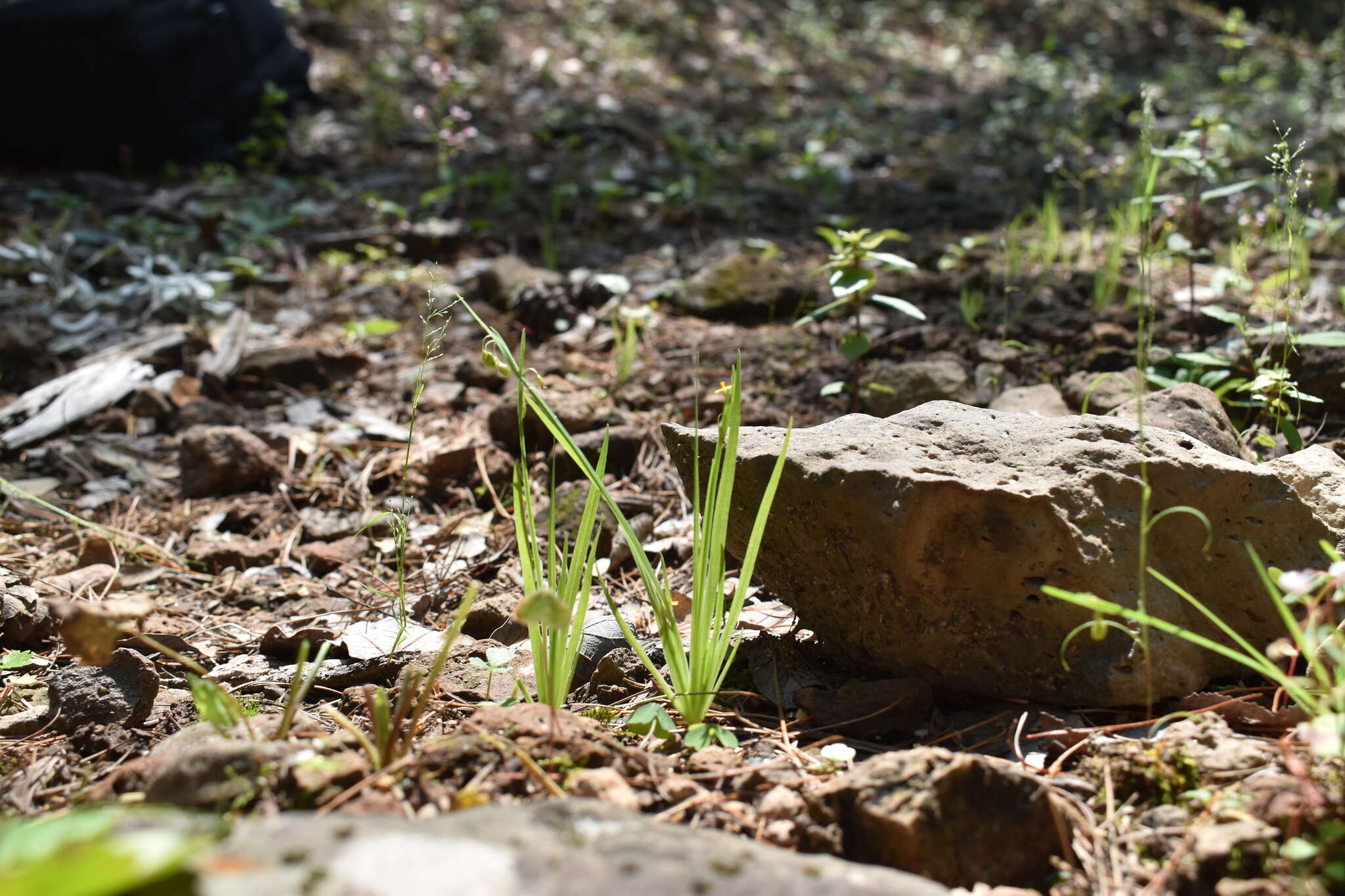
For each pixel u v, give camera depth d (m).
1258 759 2.04
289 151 8.30
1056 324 4.79
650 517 3.59
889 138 9.88
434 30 11.91
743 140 9.49
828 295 5.48
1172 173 6.00
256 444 4.13
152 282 5.52
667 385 4.67
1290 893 1.69
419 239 6.38
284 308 5.70
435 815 1.89
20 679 2.80
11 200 6.88
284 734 2.16
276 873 1.44
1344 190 7.04
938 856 1.86
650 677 2.73
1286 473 2.76
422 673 2.73
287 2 11.18
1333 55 14.34
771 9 14.92
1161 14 16.56
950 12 16.17
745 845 1.71
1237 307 4.57
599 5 13.39
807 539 2.55
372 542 3.72
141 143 7.74
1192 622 2.44
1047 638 2.37
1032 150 9.25
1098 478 2.38
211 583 3.51
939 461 2.46
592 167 8.35
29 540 3.69
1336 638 2.25
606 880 1.50
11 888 1.11
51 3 7.39
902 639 2.49
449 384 4.80
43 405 4.59
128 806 1.93
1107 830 1.99
